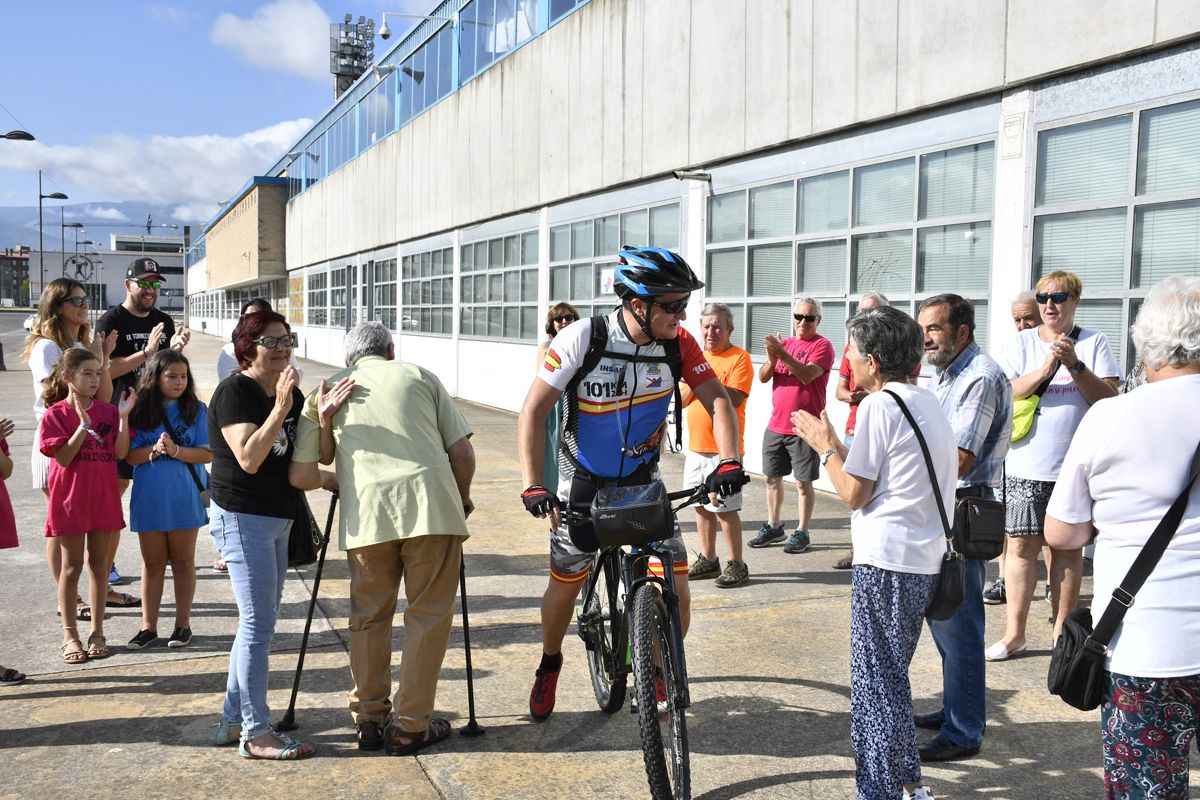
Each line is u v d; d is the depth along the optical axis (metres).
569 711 3.98
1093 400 4.46
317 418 3.56
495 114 16.48
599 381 3.46
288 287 39.28
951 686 3.49
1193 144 5.90
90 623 5.05
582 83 13.33
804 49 9.11
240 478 3.51
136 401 4.64
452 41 18.69
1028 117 7.00
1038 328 5.05
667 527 3.17
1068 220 6.75
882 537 2.87
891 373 2.95
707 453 5.86
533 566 6.34
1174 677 2.10
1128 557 2.18
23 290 131.25
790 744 3.65
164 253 120.50
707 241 10.88
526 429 3.47
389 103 23.53
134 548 6.76
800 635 4.91
